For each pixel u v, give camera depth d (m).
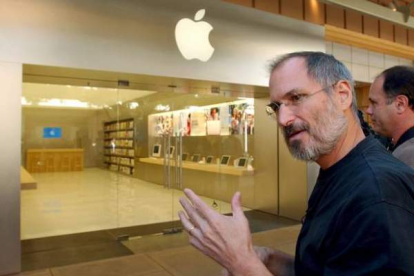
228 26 4.10
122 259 3.42
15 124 2.97
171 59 3.73
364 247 0.67
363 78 6.00
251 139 5.54
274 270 1.11
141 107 5.66
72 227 4.52
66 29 3.19
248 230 0.80
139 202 5.59
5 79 2.93
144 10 3.58
